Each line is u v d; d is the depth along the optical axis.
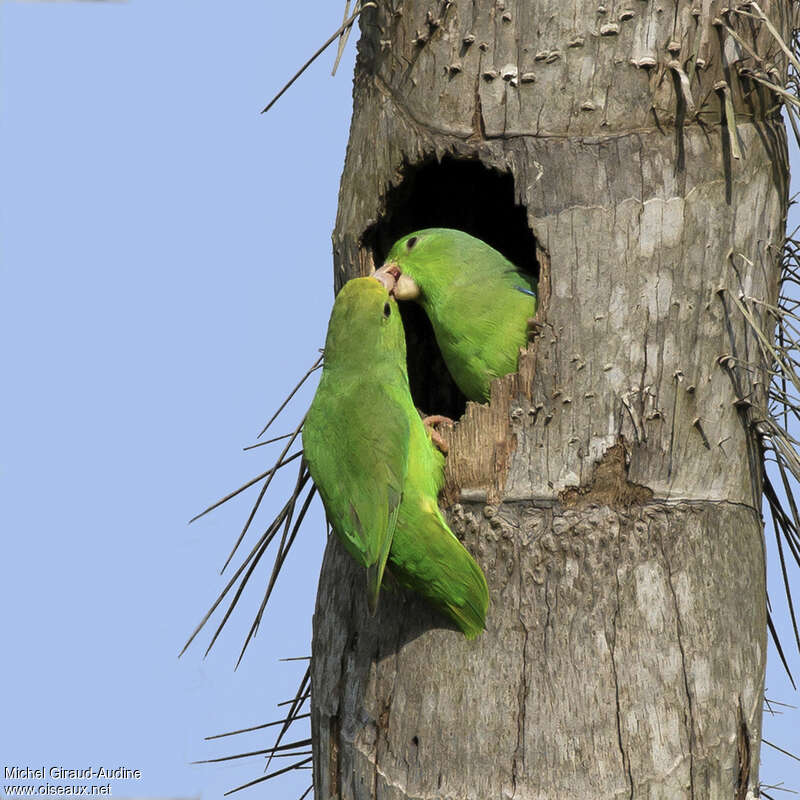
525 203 10.06
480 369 10.96
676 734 9.70
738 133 10.24
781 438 10.41
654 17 10.01
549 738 9.62
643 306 9.96
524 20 10.12
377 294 10.48
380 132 10.72
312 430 10.30
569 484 9.90
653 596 9.84
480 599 9.73
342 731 10.38
